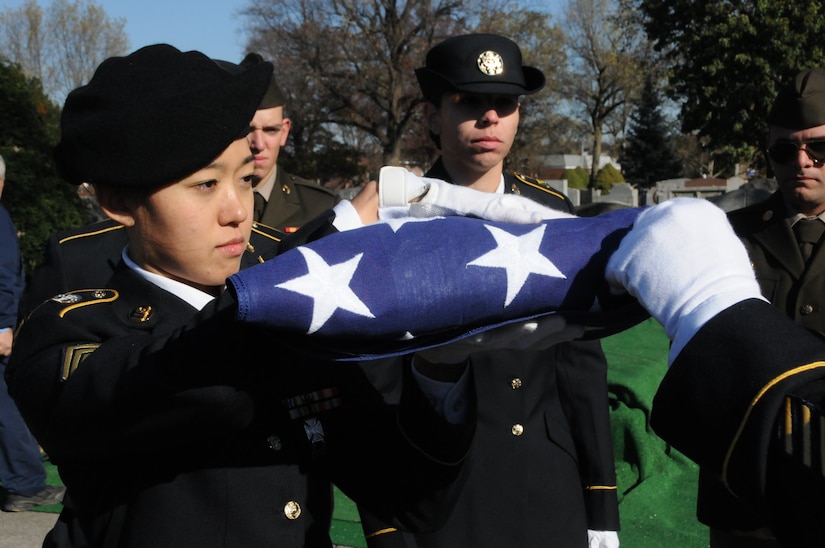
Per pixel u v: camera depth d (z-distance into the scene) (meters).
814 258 2.74
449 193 1.17
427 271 0.98
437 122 2.77
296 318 0.95
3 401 4.21
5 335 4.19
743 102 17.62
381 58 32.25
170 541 1.23
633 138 44.25
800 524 0.71
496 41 2.63
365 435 1.40
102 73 1.16
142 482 1.25
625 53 42.81
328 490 1.42
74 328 1.24
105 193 1.21
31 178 8.55
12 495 4.29
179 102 1.11
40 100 9.20
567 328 1.04
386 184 1.18
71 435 1.15
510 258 1.01
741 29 17.06
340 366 1.37
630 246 0.92
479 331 1.02
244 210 1.21
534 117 35.88
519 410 2.22
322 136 35.59
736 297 0.81
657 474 4.00
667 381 0.82
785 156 2.75
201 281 1.25
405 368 1.39
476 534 2.14
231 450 1.27
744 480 0.75
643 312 1.04
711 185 33.81
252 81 1.14
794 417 0.72
